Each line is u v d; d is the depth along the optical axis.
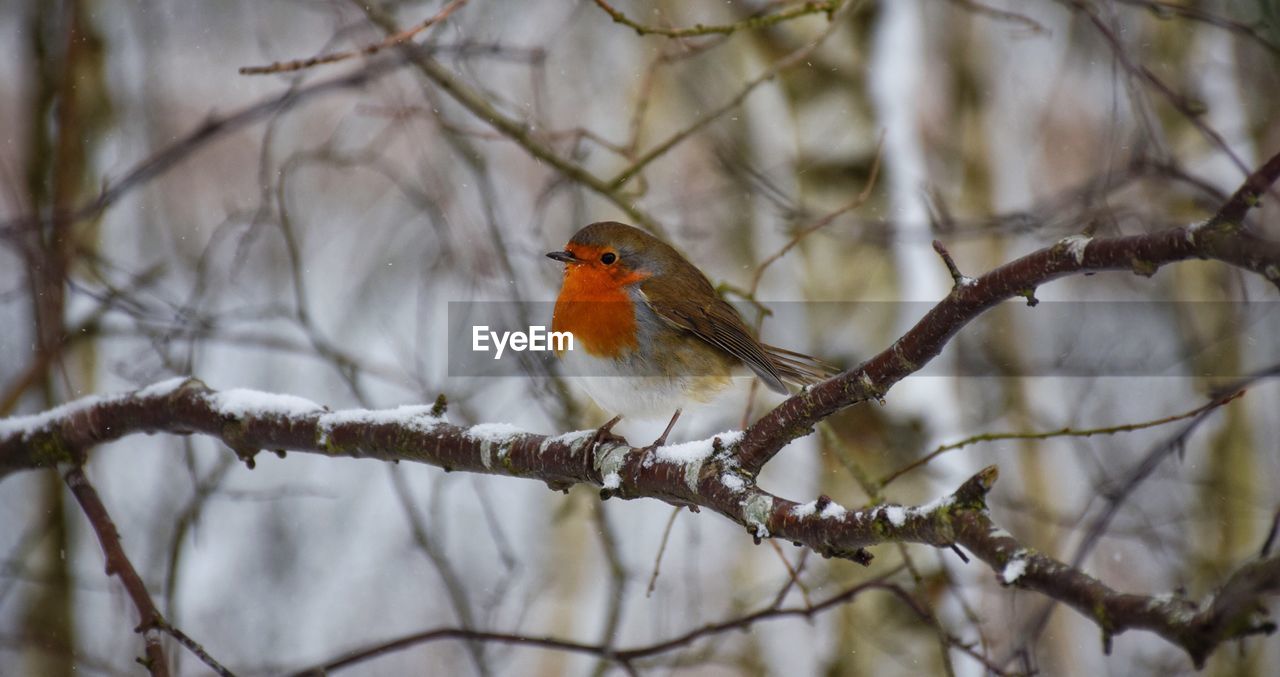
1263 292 12.67
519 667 13.98
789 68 11.52
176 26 15.27
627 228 8.81
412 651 14.95
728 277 14.37
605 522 10.24
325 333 16.42
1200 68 13.23
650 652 7.44
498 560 14.80
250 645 14.52
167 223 16.11
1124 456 13.98
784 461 12.11
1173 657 12.52
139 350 12.32
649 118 15.10
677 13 13.60
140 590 5.98
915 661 10.51
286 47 16.77
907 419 10.91
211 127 10.02
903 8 11.64
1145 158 9.98
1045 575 3.84
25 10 11.82
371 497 16.17
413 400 12.34
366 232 17.53
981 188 12.88
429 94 11.23
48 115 10.88
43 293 9.34
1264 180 4.09
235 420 6.78
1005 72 15.32
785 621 13.02
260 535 15.34
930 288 11.20
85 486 6.98
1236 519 13.27
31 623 11.57
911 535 4.46
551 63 15.05
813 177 11.41
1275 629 3.17
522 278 11.40
